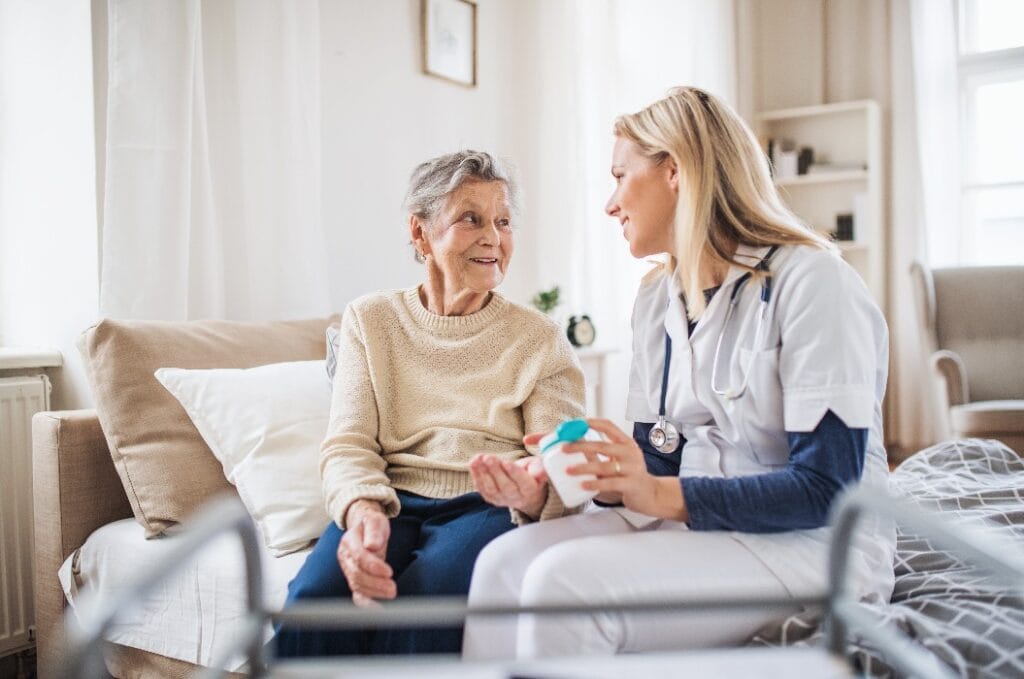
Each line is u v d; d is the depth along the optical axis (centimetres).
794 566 100
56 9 190
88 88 186
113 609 53
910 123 446
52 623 152
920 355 443
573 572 93
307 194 225
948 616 98
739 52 459
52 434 152
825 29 476
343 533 121
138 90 185
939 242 435
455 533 120
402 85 285
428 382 140
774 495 100
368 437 134
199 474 149
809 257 109
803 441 102
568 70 350
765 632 100
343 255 262
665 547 99
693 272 115
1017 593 101
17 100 200
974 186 439
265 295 218
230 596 131
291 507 140
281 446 147
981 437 294
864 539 108
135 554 141
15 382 180
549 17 348
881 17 456
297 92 223
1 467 177
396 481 135
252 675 70
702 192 115
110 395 150
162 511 144
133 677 144
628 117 126
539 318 144
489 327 142
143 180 186
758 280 111
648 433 135
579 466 101
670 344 128
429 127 297
